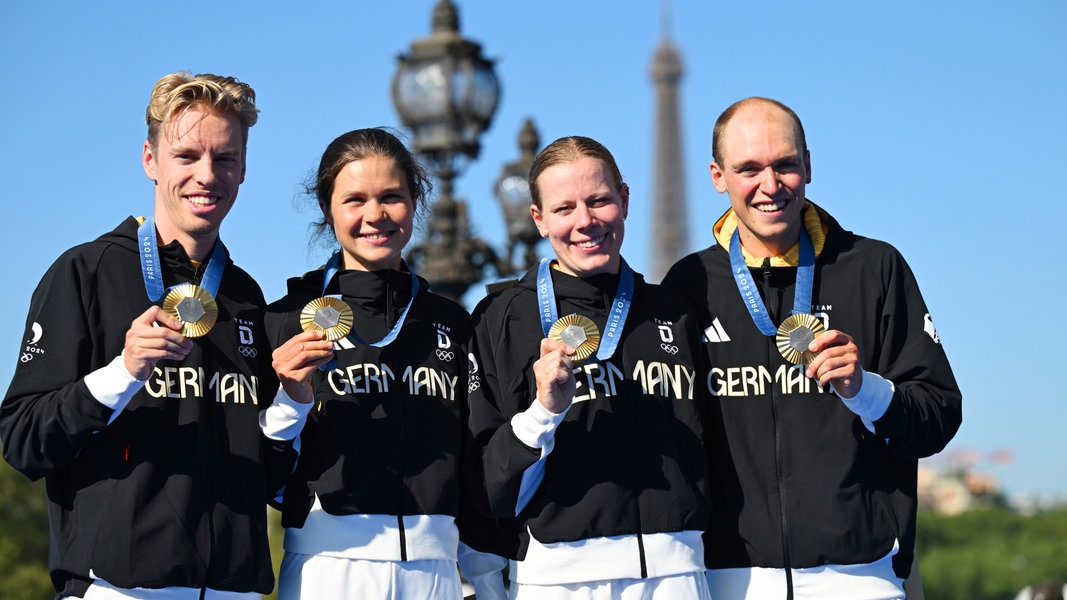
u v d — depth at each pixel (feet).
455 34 56.18
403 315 33.55
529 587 32.78
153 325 28.63
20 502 232.73
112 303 30.68
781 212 33.58
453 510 33.04
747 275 34.53
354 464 32.27
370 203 33.17
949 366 33.86
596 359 33.40
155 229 31.65
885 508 33.40
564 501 32.55
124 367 28.50
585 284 33.83
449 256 55.06
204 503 30.22
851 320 34.17
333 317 31.42
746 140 33.53
